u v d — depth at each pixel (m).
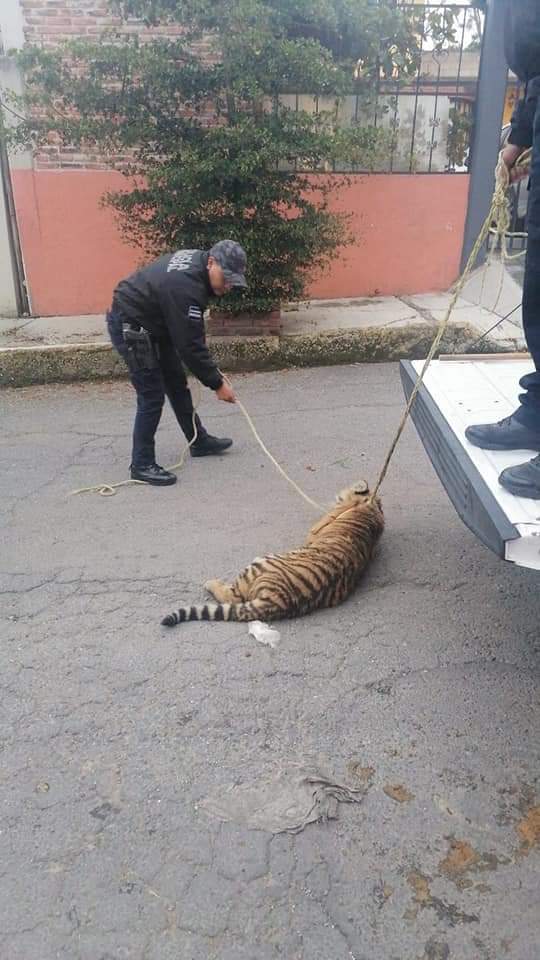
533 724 2.95
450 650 3.38
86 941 2.16
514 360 4.23
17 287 8.79
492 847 2.44
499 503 2.55
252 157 6.50
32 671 3.28
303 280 7.70
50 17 7.80
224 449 5.64
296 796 2.63
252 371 7.62
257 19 6.29
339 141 6.68
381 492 4.95
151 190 6.94
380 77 7.91
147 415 4.98
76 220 8.45
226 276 4.57
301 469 5.34
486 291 8.50
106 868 2.38
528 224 2.67
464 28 8.10
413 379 3.93
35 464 5.52
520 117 2.78
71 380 7.50
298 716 3.00
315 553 3.71
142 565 4.12
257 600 3.55
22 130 6.93
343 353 7.69
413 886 2.31
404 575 3.98
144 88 6.69
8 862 2.40
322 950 2.13
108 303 8.83
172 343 4.97
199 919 2.22
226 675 3.23
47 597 3.83
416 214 8.83
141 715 3.02
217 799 2.62
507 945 2.14
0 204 8.42
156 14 6.48
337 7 6.76
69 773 2.75
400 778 2.71
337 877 2.34
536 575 3.97
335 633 3.51
